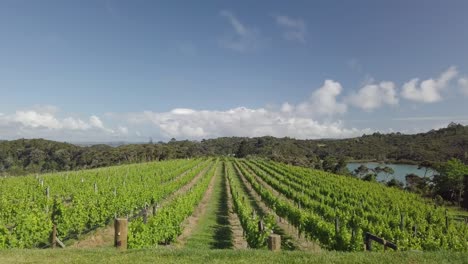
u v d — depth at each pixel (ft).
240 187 158.40
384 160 432.66
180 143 469.98
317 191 127.95
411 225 73.36
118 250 32.01
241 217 74.95
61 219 56.75
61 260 28.73
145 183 119.75
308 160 363.15
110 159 298.97
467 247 56.85
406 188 188.34
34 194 92.63
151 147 348.38
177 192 131.23
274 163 281.74
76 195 78.23
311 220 65.51
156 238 54.29
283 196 132.77
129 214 81.82
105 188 99.81
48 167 280.10
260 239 52.80
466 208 141.18
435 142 456.86
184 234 71.15
